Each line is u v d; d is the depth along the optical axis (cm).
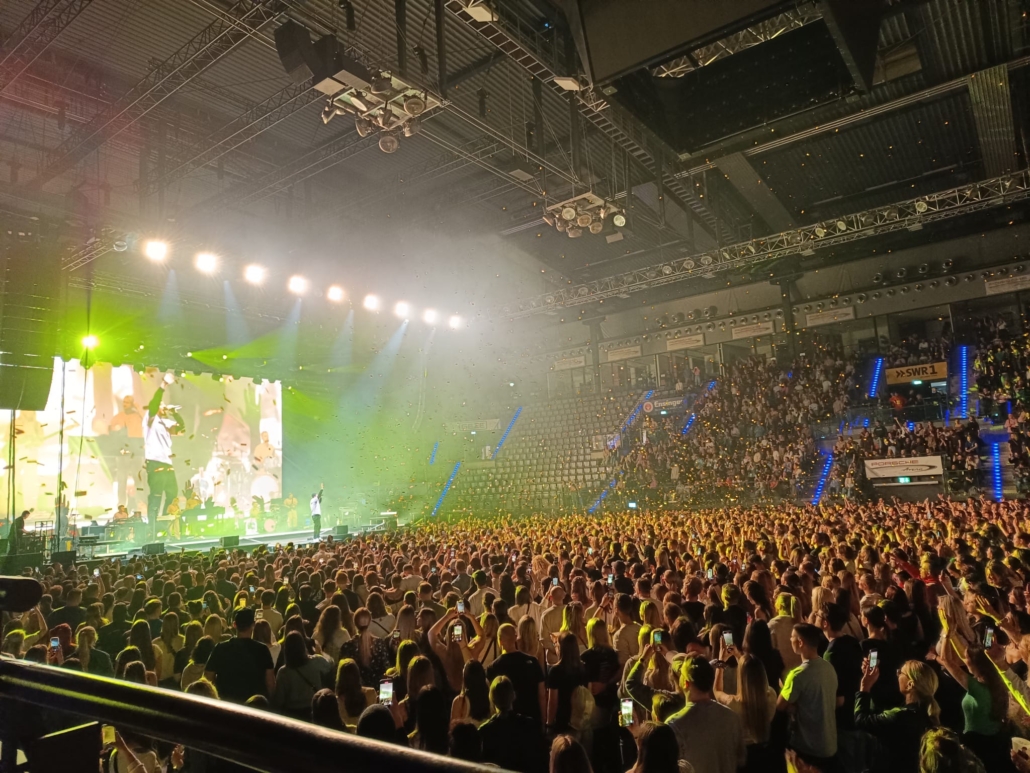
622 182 2172
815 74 1385
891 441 2342
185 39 1486
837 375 2734
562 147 1961
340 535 2466
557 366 3650
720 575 816
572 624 634
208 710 108
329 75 1138
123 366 2617
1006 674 438
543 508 2952
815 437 2605
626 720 400
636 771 317
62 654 595
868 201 2502
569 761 296
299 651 548
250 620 588
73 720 149
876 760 443
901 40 1537
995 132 1947
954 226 2673
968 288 2659
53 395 2381
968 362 2536
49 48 1493
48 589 955
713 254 2305
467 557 1126
